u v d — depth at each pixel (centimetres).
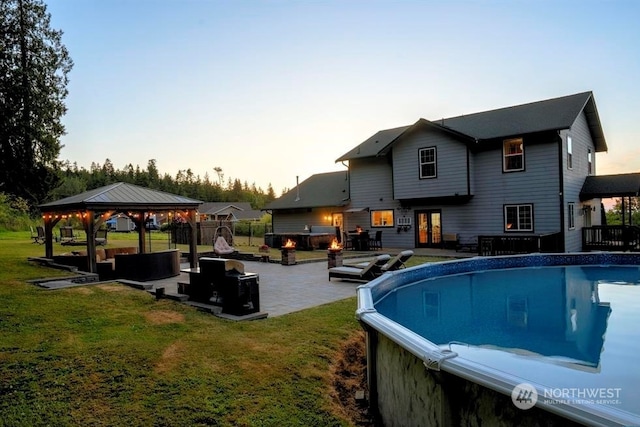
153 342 488
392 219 2077
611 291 923
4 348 460
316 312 662
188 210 1227
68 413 323
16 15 1670
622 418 158
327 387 389
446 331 621
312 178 2812
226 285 648
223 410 332
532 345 535
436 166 1814
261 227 3294
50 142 1780
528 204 1638
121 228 4366
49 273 1043
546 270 1202
